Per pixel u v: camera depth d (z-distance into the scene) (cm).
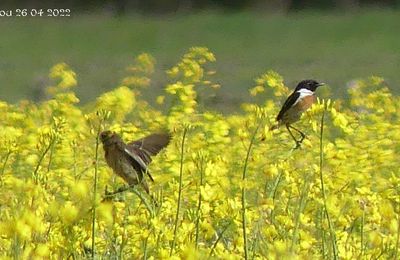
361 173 1276
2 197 1171
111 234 1088
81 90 3594
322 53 4772
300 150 1345
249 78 3894
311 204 1170
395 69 4138
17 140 1382
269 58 4653
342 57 4591
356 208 1124
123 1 6238
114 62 4556
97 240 1095
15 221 944
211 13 6306
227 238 1147
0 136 1374
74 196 1025
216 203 1105
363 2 6206
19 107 1673
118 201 1180
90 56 4772
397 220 1066
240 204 1108
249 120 1347
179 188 1085
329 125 1491
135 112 1669
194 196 1159
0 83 3800
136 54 4884
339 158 1277
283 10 6353
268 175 1154
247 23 5922
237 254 1065
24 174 1311
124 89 1245
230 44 5250
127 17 6044
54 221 1042
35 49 4909
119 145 1120
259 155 1267
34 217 949
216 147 1379
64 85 1591
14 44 5006
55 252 1009
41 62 4512
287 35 5506
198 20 5997
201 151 1134
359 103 1677
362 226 1100
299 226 1113
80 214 986
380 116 1658
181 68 1623
